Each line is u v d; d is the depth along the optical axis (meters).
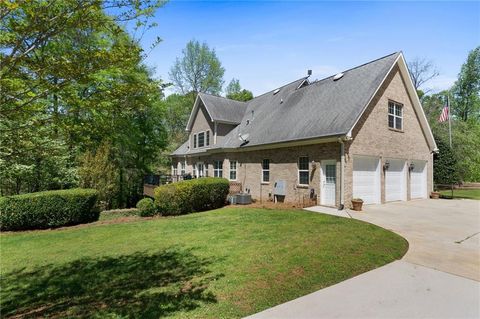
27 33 2.96
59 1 2.94
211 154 22.61
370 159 13.84
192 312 3.68
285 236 7.40
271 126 17.75
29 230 10.77
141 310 3.79
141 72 13.77
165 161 34.34
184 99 40.38
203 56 40.66
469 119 35.53
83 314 3.81
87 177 14.28
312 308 3.75
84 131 4.45
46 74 3.26
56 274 5.65
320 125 13.67
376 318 3.50
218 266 5.41
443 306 3.80
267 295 4.12
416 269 5.17
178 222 10.47
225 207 14.73
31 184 13.55
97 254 6.89
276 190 15.84
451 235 7.66
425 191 17.45
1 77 3.03
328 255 5.76
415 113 16.69
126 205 20.72
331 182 12.97
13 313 4.09
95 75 3.87
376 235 7.33
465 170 25.05
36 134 4.14
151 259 6.18
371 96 12.75
